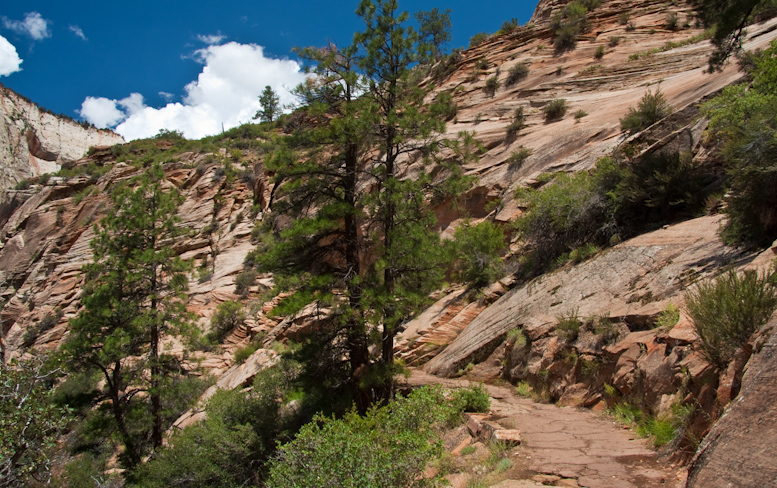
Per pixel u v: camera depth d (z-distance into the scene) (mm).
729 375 4215
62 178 59469
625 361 6965
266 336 24875
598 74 28750
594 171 15828
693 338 5656
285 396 14523
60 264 45688
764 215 7480
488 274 17797
